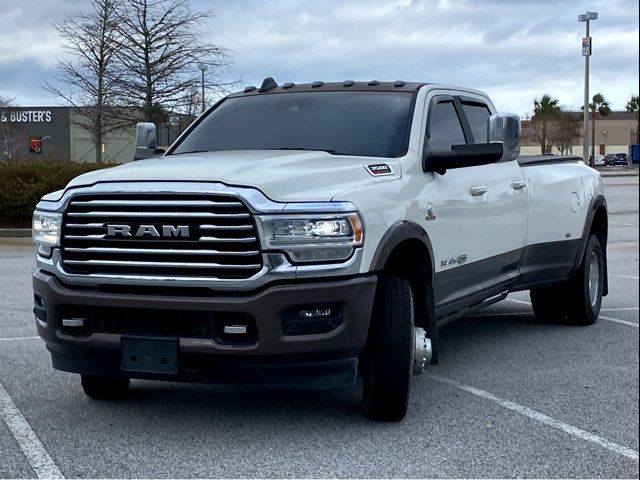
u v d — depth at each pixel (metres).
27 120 59.72
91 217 4.95
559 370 6.88
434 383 6.45
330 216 4.79
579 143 86.69
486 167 7.00
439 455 4.81
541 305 8.91
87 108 33.94
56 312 5.08
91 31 32.56
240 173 4.92
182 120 33.50
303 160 5.50
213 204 4.73
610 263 14.45
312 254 4.76
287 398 5.96
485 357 7.37
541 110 78.38
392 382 5.18
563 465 4.68
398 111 6.32
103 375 5.15
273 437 5.11
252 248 4.72
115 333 4.95
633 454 4.87
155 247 4.83
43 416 5.53
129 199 4.90
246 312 4.70
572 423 5.44
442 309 6.14
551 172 8.30
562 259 8.28
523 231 7.59
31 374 6.62
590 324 8.92
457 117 6.94
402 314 5.17
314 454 4.81
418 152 5.99
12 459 4.73
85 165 21.23
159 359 4.83
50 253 5.15
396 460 4.72
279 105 6.73
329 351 4.82
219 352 4.74
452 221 6.16
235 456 4.78
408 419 5.49
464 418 5.53
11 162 20.72
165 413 5.60
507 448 4.95
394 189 5.43
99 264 4.92
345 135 6.17
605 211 9.20
